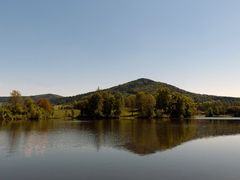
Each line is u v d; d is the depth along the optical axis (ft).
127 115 635.25
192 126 372.58
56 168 131.85
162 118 602.85
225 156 157.89
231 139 233.14
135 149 181.78
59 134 269.64
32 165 137.69
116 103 588.50
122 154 164.45
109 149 181.57
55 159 151.12
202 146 193.88
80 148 185.47
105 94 593.42
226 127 357.00
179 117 617.62
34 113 544.62
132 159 150.41
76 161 146.10
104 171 126.00
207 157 155.12
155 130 313.53
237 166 133.59
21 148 184.96
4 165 137.90
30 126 372.99
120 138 239.09
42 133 278.87
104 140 225.15
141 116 596.29
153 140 226.58
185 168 130.11
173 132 292.20
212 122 465.47
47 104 618.85
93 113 582.76
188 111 621.72
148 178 114.62
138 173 122.11
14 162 143.95
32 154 164.66
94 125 391.04
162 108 617.62
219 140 226.58
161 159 150.10
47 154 164.86
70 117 603.67
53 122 467.11
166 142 214.48
